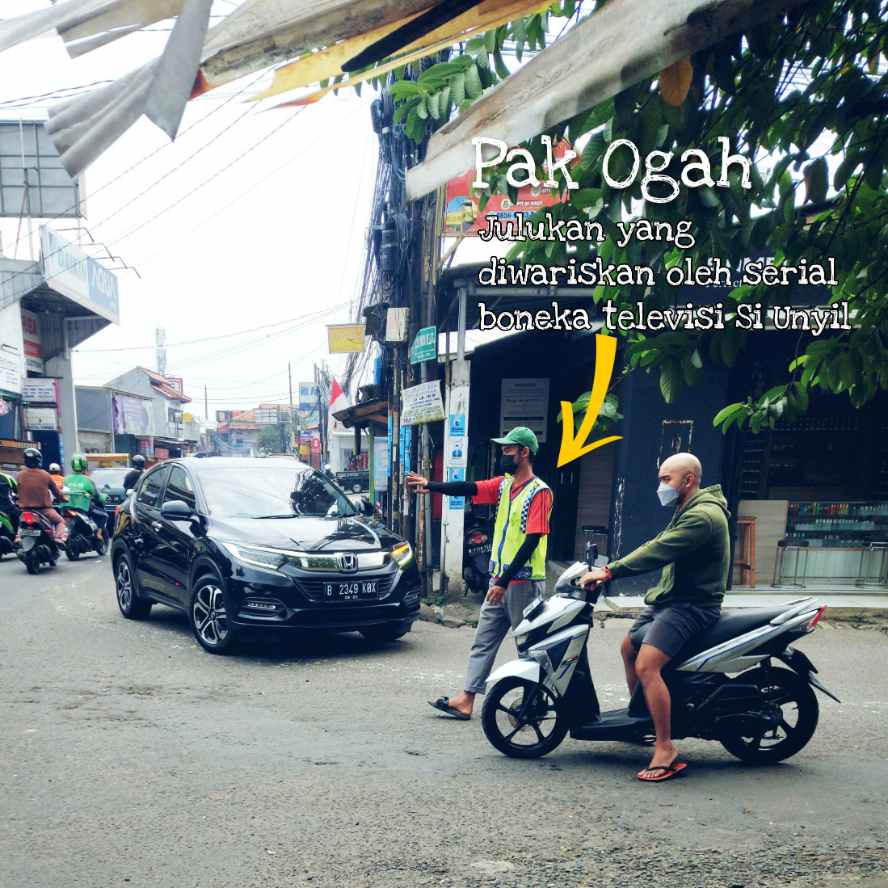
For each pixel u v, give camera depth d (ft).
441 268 29.89
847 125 7.70
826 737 15.28
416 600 22.61
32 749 13.73
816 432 31.78
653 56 4.92
